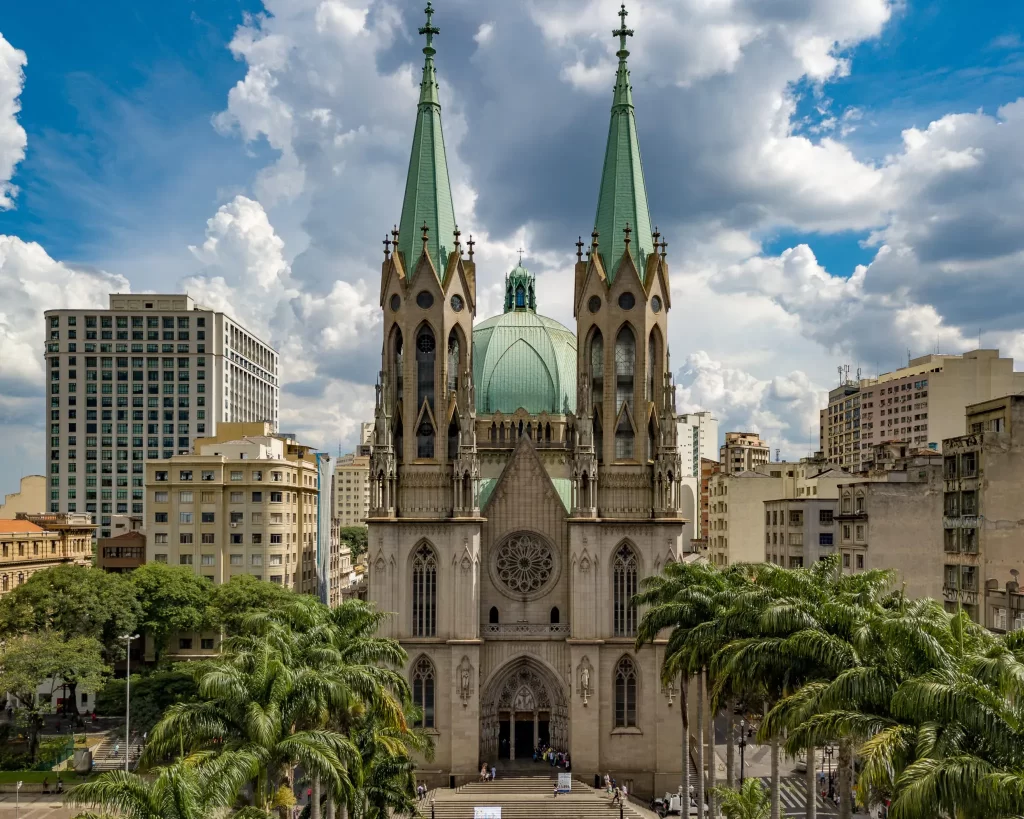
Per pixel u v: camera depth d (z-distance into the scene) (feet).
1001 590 275.80
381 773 189.26
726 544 547.08
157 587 390.21
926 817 103.55
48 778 298.35
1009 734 109.40
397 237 325.21
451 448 316.19
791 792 304.50
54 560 471.21
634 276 317.22
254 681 152.15
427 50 331.98
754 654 167.53
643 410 314.35
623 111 329.93
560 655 304.50
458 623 298.76
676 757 298.15
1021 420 281.13
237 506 466.29
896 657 136.46
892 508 360.89
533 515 312.29
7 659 309.01
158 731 146.10
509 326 365.40
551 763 300.61
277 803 172.65
